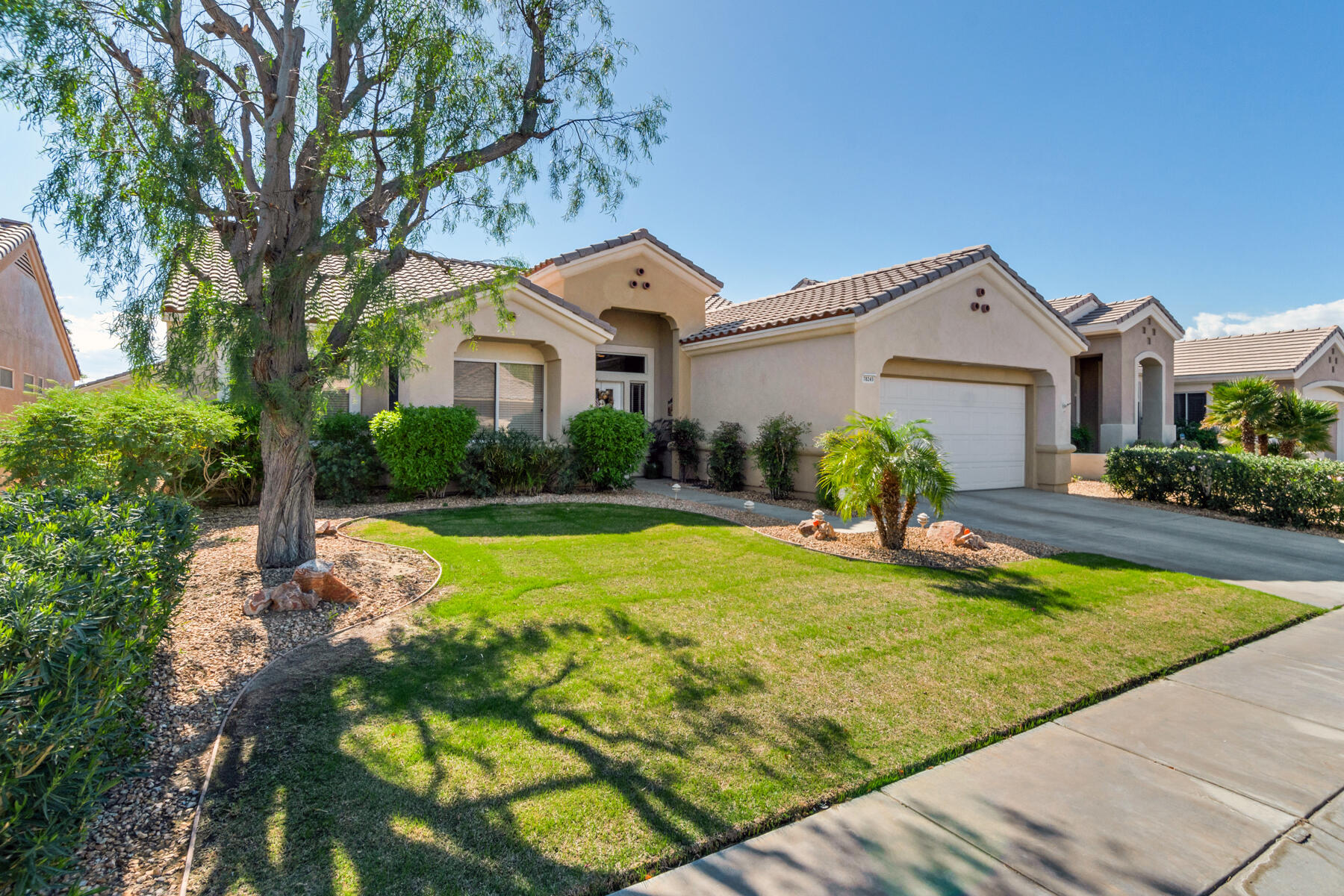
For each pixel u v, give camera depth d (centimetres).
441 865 260
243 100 636
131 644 291
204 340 546
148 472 812
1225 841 294
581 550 815
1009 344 1480
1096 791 332
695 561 773
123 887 245
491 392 1407
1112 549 927
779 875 262
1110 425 2055
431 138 673
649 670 461
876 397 1263
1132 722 413
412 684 429
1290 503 1155
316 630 529
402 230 665
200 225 548
